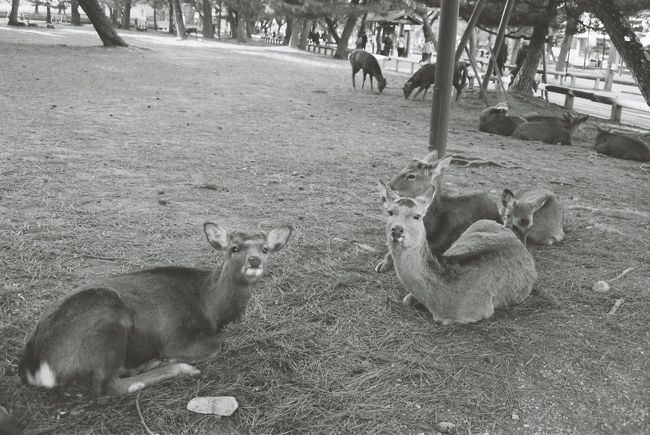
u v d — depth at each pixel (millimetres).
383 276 5371
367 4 28172
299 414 3455
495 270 4648
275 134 12117
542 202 6086
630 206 8375
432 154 6879
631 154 12461
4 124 10938
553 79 32938
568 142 14133
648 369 4145
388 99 19578
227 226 6340
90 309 3344
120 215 6438
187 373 3680
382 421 3445
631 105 18859
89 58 25312
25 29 44406
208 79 21281
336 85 22688
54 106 13219
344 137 12367
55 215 6293
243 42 50938
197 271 4070
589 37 48938
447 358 4105
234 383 3666
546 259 6008
